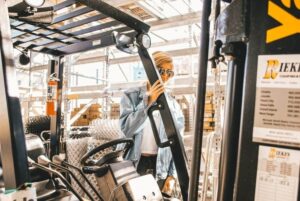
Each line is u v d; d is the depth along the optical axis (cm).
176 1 390
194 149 63
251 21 57
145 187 142
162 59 186
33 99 652
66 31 179
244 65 61
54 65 211
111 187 148
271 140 54
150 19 434
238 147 59
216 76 85
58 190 183
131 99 203
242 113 58
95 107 527
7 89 88
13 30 166
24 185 87
